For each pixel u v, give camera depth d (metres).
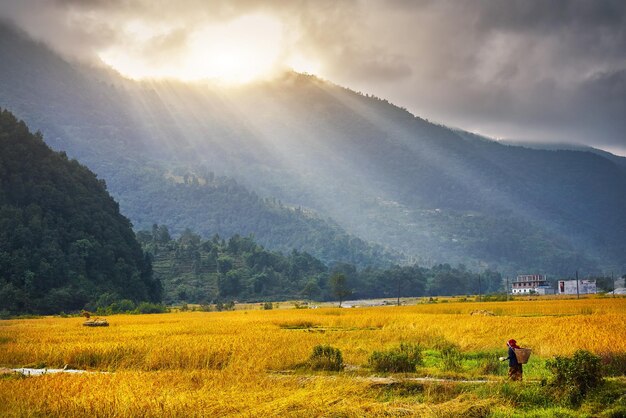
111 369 36.00
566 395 24.55
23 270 152.88
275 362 34.50
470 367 32.81
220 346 38.75
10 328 69.88
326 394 25.19
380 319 71.31
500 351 37.78
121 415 22.55
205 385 27.39
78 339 49.62
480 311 81.81
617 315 63.50
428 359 36.44
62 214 181.25
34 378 29.19
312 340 44.78
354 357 36.69
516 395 25.06
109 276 174.62
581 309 85.25
